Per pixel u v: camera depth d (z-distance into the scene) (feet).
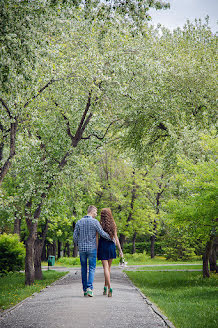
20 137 46.44
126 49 54.08
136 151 75.87
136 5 27.45
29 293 37.50
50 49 36.70
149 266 109.29
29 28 25.94
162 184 136.67
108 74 53.21
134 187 137.69
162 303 29.37
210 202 42.98
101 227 25.84
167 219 50.31
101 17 28.78
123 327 17.47
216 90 63.52
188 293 41.01
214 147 48.01
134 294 34.91
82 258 25.98
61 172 58.34
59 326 17.21
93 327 17.02
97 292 30.27
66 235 139.23
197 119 64.69
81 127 66.03
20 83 29.55
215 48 69.36
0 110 41.86
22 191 59.67
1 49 24.07
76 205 78.69
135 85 60.23
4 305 28.63
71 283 47.73
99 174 131.13
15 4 24.93
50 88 53.57
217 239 62.13
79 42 48.44
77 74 47.52
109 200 134.72
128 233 136.87
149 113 66.03
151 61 59.11
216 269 74.18
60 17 31.53
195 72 63.82
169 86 64.69
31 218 55.11
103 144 70.49
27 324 18.37
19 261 75.61
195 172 45.80
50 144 64.08
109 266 27.22
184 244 134.82
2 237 76.59
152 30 69.67
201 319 23.70
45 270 92.68
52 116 62.64
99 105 55.83
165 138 74.08
